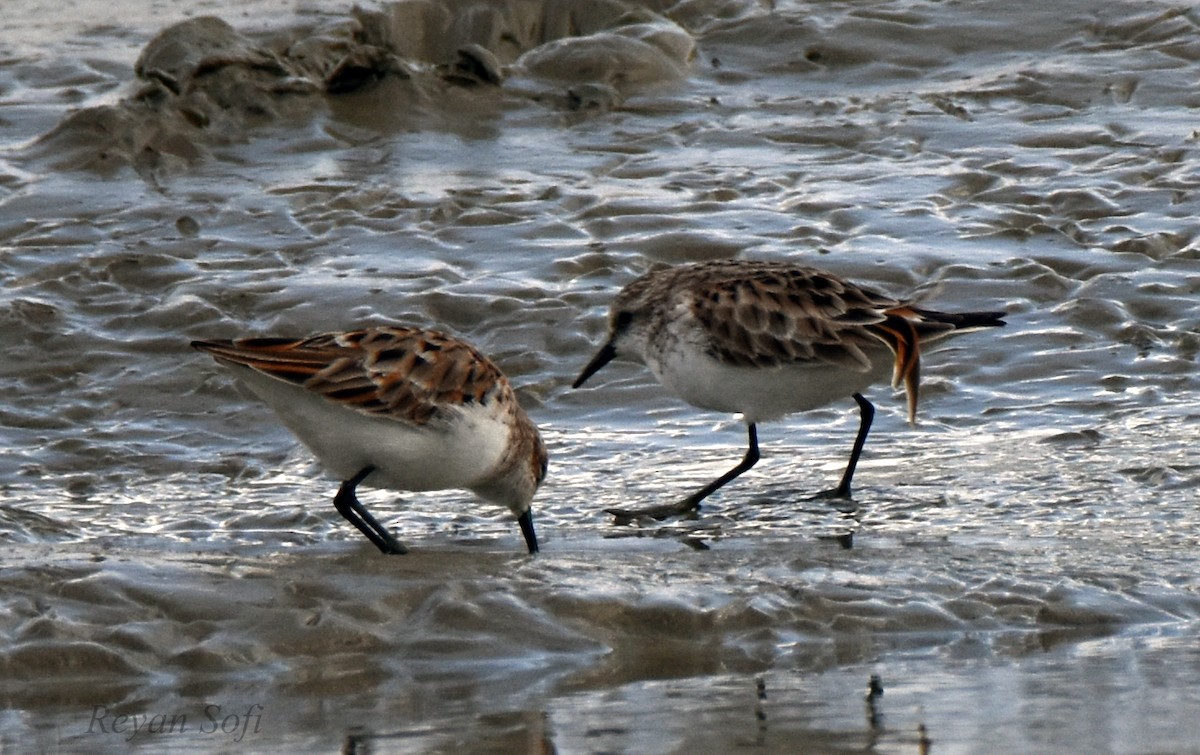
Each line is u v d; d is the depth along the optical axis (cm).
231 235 1734
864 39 2333
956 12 2394
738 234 1692
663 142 2022
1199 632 899
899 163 1917
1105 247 1645
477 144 2025
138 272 1641
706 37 2375
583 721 780
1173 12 2336
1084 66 2212
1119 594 934
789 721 777
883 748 742
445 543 1084
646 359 1238
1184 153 1895
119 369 1458
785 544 1052
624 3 2420
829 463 1257
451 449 1027
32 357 1477
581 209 1775
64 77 2272
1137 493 1131
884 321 1148
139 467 1280
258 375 997
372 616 884
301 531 1108
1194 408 1327
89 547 1026
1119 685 823
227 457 1298
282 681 834
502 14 2355
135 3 2611
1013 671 847
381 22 2297
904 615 912
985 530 1068
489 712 793
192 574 917
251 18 2453
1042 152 1934
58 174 1909
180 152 1969
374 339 1016
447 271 1627
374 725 777
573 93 2150
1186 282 1562
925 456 1254
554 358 1470
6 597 873
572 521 1139
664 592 920
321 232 1739
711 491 1180
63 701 811
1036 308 1527
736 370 1178
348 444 1018
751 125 2062
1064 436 1270
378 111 2098
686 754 736
